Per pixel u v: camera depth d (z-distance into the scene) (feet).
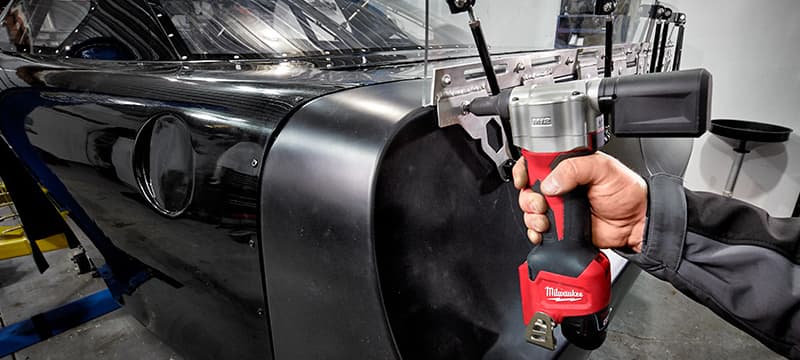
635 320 4.86
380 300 1.39
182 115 1.93
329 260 1.47
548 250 1.59
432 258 1.64
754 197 7.97
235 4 3.36
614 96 1.22
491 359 1.84
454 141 1.68
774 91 7.35
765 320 1.58
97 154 2.43
